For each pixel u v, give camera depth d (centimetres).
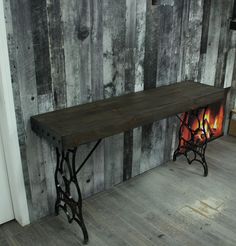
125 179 289
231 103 377
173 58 284
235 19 324
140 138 286
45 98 209
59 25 199
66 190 220
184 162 322
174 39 277
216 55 329
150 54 263
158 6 251
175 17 269
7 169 220
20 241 215
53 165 231
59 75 211
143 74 264
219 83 349
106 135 195
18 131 203
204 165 295
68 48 209
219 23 314
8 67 185
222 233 224
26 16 184
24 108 201
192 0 277
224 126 381
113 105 227
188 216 241
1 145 212
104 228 228
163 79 283
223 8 311
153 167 312
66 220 236
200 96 250
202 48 308
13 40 183
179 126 322
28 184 221
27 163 215
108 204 255
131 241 216
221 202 258
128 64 250
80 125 191
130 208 250
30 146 212
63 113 211
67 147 179
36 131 203
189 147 311
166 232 224
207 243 214
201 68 318
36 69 198
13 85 191
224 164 318
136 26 243
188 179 291
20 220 230
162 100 239
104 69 235
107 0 218
